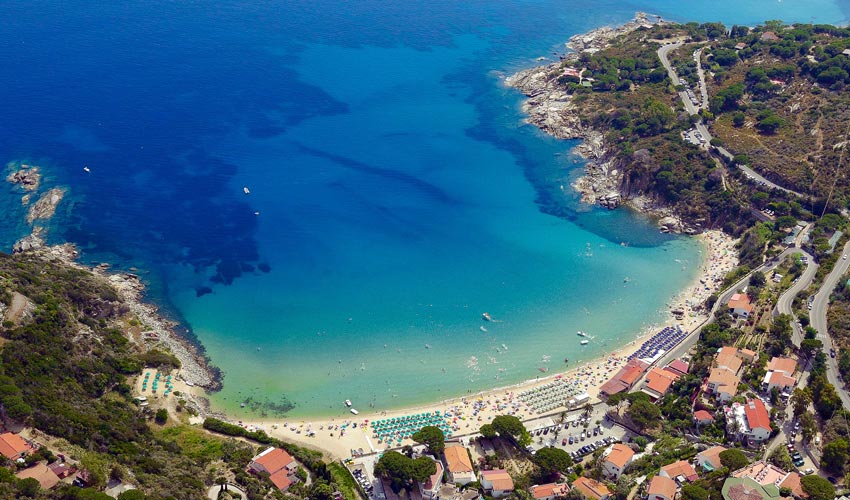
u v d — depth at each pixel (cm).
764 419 14112
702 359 16488
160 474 12862
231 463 13800
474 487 13500
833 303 17675
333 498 13162
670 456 13775
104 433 13388
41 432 12900
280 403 16250
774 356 16300
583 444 14675
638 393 15712
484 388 16750
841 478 12962
